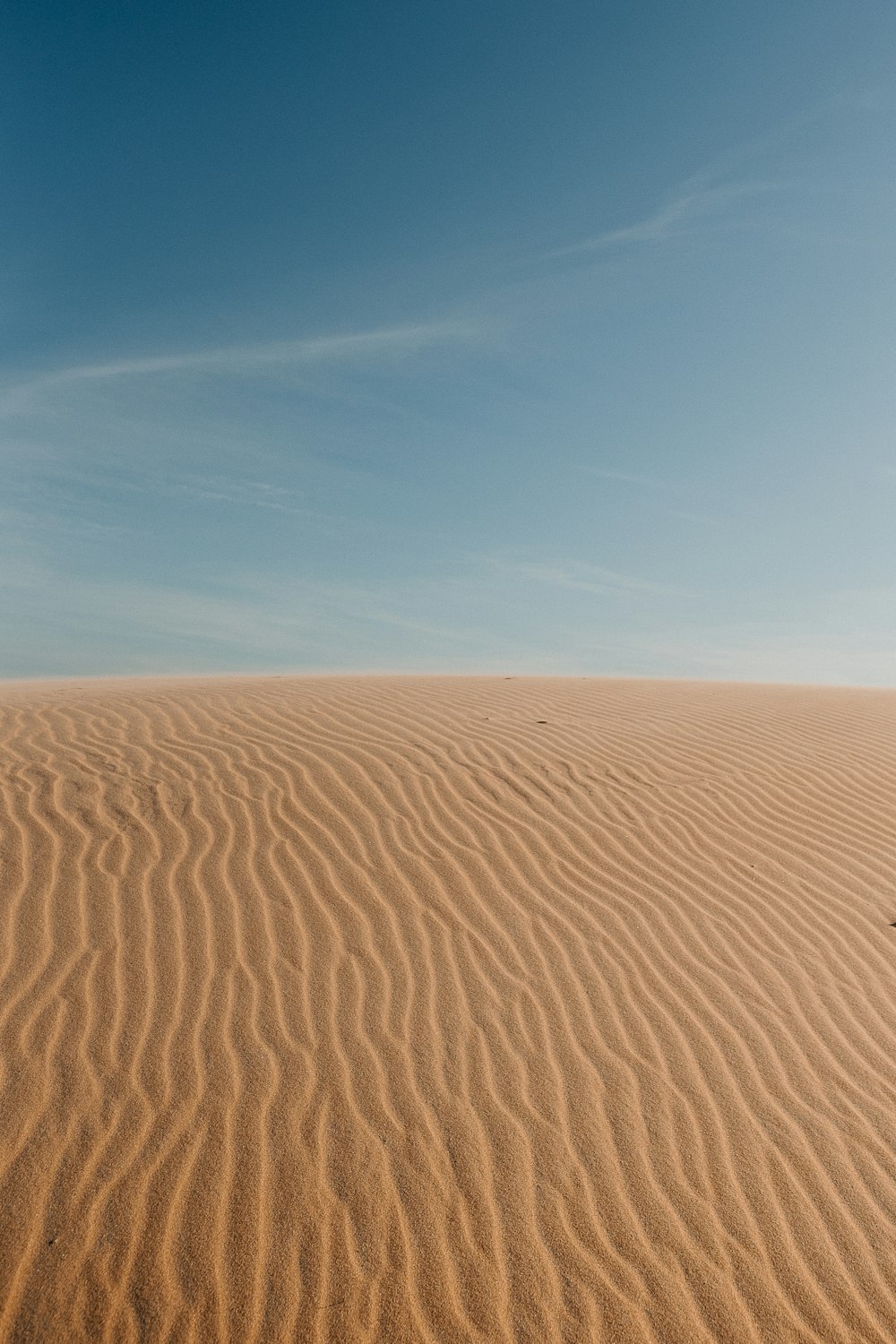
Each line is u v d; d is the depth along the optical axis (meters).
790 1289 3.77
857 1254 3.93
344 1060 4.89
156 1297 3.59
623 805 8.32
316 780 8.18
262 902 6.23
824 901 6.89
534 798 8.26
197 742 8.98
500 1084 4.82
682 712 11.62
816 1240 4.00
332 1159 4.25
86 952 5.54
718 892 6.96
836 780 9.23
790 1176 4.34
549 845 7.45
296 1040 5.00
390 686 12.40
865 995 5.77
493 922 6.30
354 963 5.71
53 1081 4.55
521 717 10.84
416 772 8.55
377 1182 4.16
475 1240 3.92
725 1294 3.74
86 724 9.44
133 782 7.82
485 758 9.10
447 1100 4.68
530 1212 4.07
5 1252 3.69
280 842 7.03
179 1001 5.21
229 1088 4.62
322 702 10.92
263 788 7.91
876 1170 4.37
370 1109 4.57
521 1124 4.56
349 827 7.37
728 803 8.55
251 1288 3.66
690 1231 4.02
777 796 8.77
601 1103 4.74
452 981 5.64
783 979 5.90
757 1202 4.18
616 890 6.87
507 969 5.80
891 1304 3.71
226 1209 3.97
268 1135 4.35
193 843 6.89
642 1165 4.36
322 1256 3.80
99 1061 4.71
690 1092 4.85
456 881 6.77
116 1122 4.35
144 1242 3.79
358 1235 3.91
